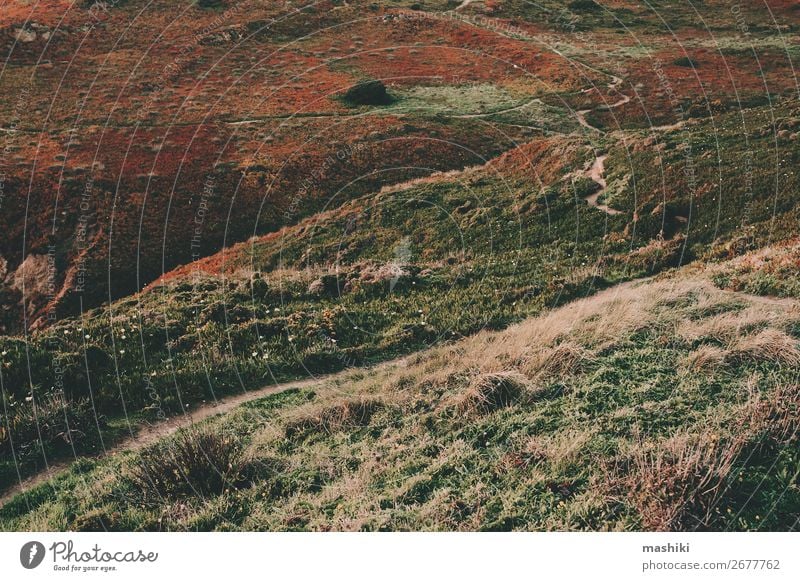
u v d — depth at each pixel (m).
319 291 20.73
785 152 27.98
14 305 30.62
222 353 15.03
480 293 19.53
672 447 8.39
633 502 7.92
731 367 10.10
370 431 10.62
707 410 9.07
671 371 10.33
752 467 8.05
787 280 14.31
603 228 26.69
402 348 15.52
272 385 13.67
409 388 11.91
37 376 13.55
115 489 9.77
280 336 15.96
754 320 11.48
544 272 21.45
